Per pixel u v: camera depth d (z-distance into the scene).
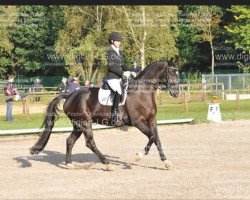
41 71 45.03
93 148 10.02
